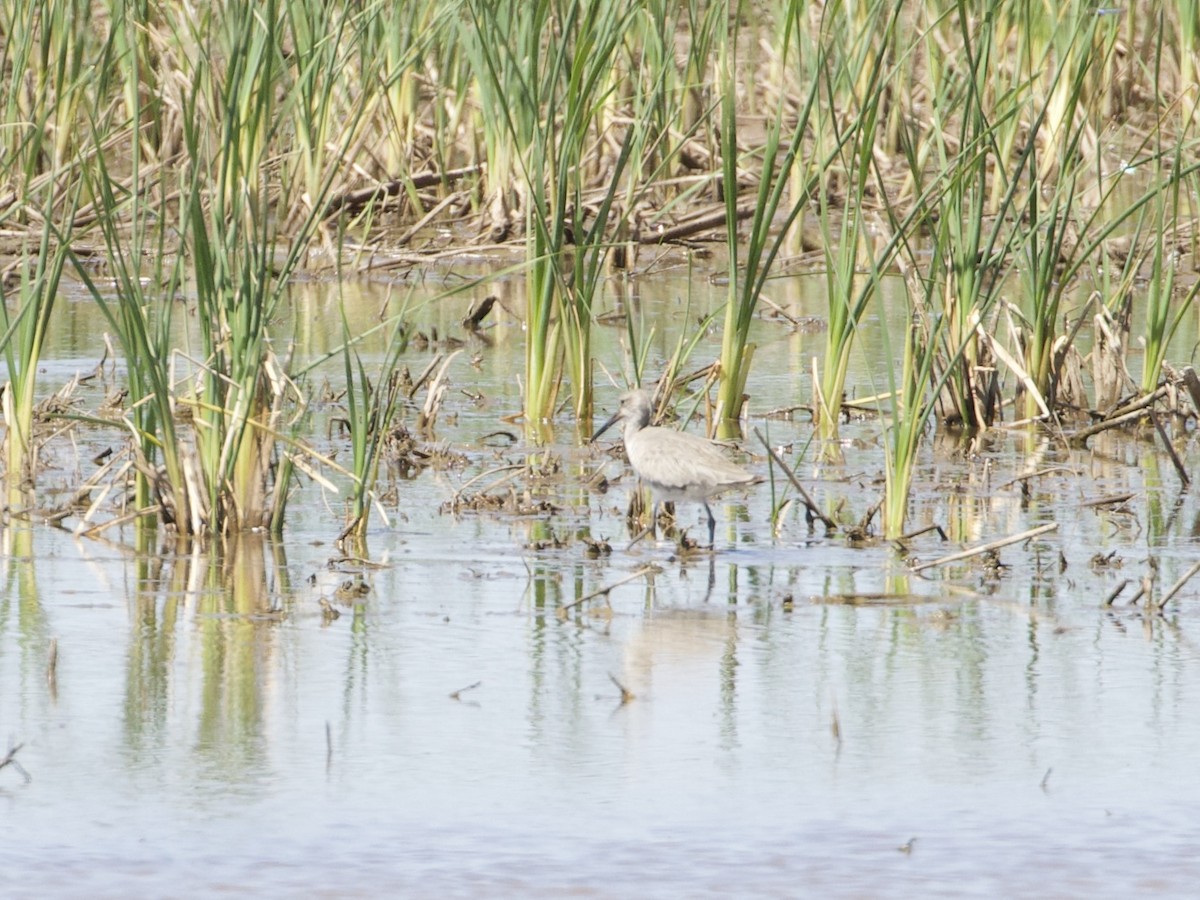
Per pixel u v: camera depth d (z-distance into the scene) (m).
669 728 10.75
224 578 13.96
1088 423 20.66
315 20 27.31
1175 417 20.62
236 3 17.83
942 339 20.53
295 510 16.25
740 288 28.22
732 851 9.02
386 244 30.45
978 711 11.05
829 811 9.53
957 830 9.29
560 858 8.91
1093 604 13.38
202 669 11.75
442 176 31.16
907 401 15.70
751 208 31.38
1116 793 9.79
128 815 9.41
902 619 13.03
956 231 20.72
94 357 23.22
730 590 13.75
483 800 9.65
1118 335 21.06
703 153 32.38
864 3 31.44
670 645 12.38
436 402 19.83
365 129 30.08
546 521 15.98
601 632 12.66
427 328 25.92
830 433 19.61
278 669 11.77
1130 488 17.36
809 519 15.74
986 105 28.27
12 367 16.98
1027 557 14.72
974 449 19.06
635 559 14.66
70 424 18.56
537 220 19.80
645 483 15.18
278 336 24.77
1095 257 28.08
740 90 35.06
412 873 8.73
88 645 12.20
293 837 9.16
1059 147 27.92
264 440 15.45
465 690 11.37
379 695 11.29
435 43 31.61
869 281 18.67
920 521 15.97
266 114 15.64
